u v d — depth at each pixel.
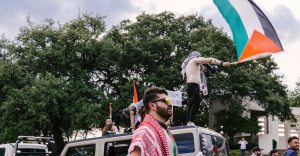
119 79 39.47
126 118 10.05
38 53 34.12
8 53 37.03
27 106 31.41
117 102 34.69
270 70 40.88
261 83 37.25
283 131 54.34
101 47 36.47
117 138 7.86
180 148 7.42
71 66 36.81
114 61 37.91
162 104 3.53
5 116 31.98
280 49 5.70
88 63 38.47
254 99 40.19
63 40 35.59
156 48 37.91
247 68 38.72
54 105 31.70
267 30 5.78
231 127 40.94
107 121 10.38
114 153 7.85
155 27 38.59
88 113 31.78
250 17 5.82
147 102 3.57
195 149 7.29
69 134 33.31
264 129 47.88
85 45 36.31
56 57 35.03
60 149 36.03
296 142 8.81
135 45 36.88
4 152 12.72
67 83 33.50
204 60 7.75
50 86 31.64
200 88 8.09
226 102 40.66
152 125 3.43
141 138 3.34
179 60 37.50
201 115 41.22
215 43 36.25
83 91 35.06
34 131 34.25
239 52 5.86
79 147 8.16
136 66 39.00
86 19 38.59
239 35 5.88
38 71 36.03
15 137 35.19
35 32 35.47
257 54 5.72
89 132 35.50
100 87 39.66
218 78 36.34
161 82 35.84
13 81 33.88
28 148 12.91
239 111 39.72
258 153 14.05
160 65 37.25
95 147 7.98
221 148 8.50
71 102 33.44
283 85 40.16
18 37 36.44
